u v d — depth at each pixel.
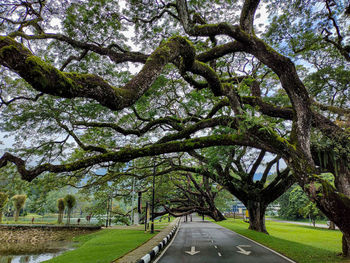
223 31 7.82
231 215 70.38
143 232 21.02
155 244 13.19
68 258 10.76
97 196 33.34
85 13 11.14
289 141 8.44
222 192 48.50
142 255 9.91
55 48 11.74
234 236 18.67
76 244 21.52
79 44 10.28
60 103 12.55
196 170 21.03
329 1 10.91
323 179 7.18
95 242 16.44
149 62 4.04
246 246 13.30
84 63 12.27
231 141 9.17
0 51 2.09
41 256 17.11
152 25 12.69
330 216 6.93
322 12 11.48
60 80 2.38
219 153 15.39
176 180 40.53
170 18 12.98
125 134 13.25
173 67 13.60
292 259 9.54
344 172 9.49
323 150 9.70
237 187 20.89
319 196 6.98
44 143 13.05
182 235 19.66
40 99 12.54
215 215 40.28
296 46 13.19
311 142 9.79
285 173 19.75
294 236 20.98
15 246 21.45
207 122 11.00
